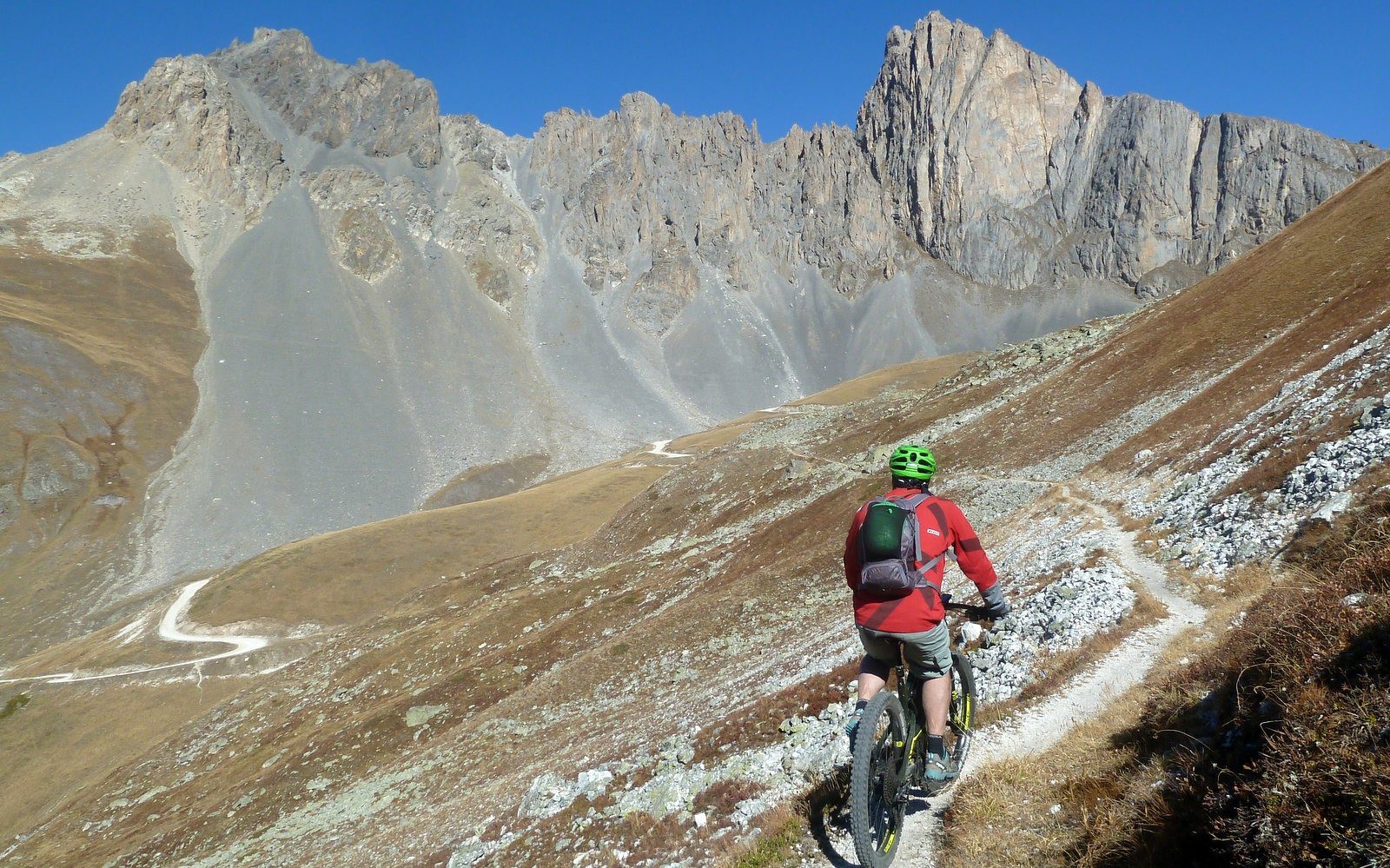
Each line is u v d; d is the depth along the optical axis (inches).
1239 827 192.5
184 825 2556.6
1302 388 1248.2
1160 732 282.8
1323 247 2600.9
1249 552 645.9
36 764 3796.8
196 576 7155.5
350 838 1920.5
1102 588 644.7
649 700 1939.0
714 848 421.1
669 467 7687.0
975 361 5285.4
